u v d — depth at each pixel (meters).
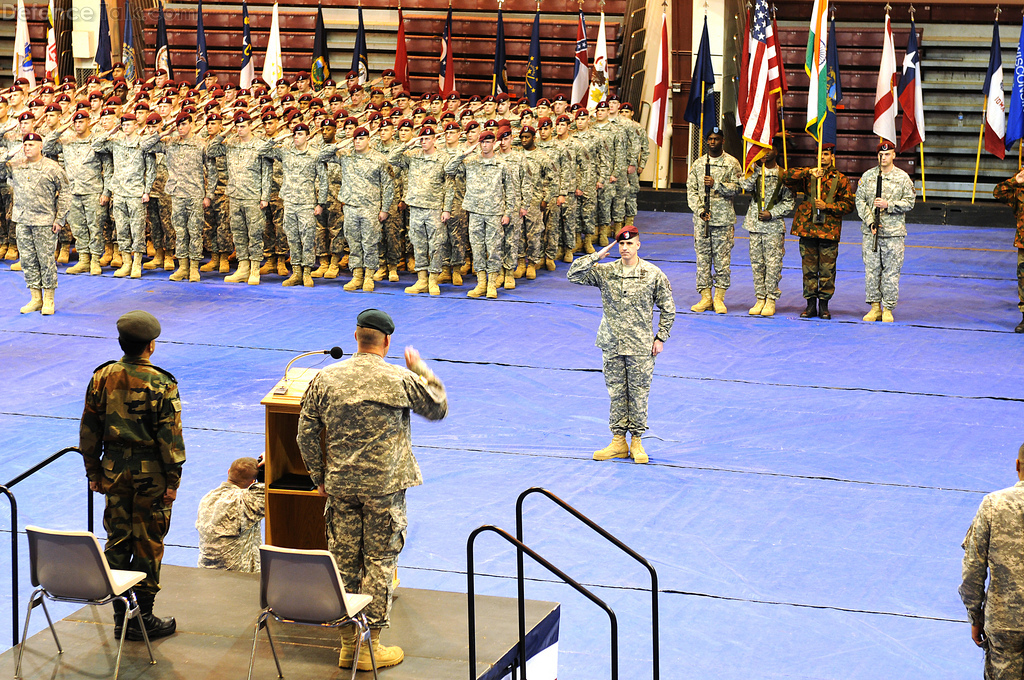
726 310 15.73
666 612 7.45
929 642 7.05
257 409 11.56
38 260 15.19
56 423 11.16
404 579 7.89
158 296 16.41
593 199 19.61
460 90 28.47
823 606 7.52
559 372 12.97
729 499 9.35
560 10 27.86
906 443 10.71
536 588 7.78
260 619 5.49
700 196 15.40
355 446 5.66
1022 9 25.05
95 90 21.84
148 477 5.98
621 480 9.77
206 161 17.02
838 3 25.81
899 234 14.79
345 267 18.50
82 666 5.79
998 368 13.13
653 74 25.17
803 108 26.00
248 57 24.38
